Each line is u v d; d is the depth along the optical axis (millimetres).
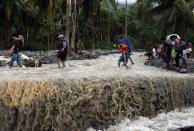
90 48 52562
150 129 9516
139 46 57719
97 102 9484
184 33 36344
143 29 56969
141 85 10281
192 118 10445
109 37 58500
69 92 9281
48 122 9273
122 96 9891
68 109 9234
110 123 9656
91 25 49531
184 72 15875
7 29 45094
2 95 9883
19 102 9562
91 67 18766
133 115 10055
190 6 38781
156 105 10617
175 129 9406
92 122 9469
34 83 9477
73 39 29156
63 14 38656
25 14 46781
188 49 17344
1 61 20203
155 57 26297
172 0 36688
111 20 56406
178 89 11195
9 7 38906
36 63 18906
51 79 9812
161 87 10711
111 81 9844
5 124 9789
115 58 27750
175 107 11094
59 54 18047
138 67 18953
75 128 9281
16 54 18156
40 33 49938
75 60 24781
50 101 9289
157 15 39125
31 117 9398
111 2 42375
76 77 10352
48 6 28750
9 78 10672
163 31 38062
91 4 35656
